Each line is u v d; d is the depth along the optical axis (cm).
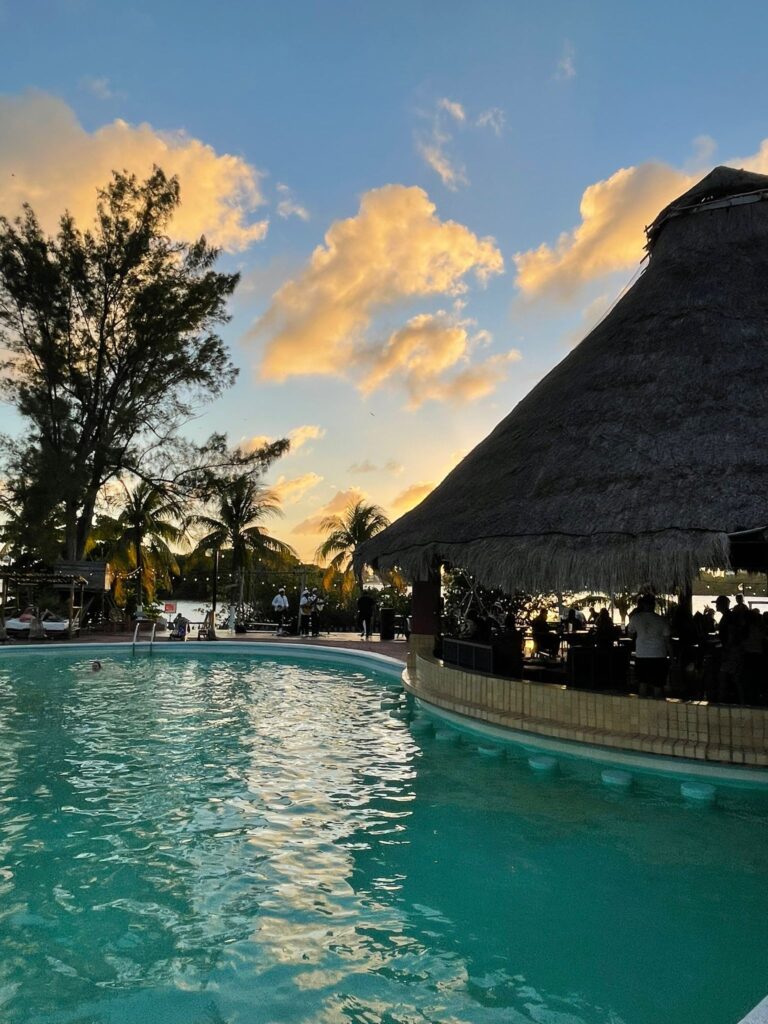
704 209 1222
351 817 631
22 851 546
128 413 2739
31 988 364
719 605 1109
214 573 2581
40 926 429
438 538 942
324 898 470
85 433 2773
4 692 1320
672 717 784
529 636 1373
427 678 1238
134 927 429
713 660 885
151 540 3309
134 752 862
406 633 2403
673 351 1002
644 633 912
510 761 823
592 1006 349
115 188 2817
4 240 2677
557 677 1069
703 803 669
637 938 420
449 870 515
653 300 1126
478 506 954
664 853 548
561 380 1145
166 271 2898
